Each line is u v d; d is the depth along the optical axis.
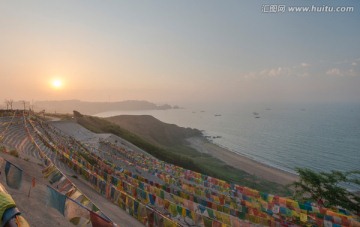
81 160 20.34
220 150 122.62
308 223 13.43
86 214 6.00
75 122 64.62
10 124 36.69
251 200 16.16
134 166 28.20
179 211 11.26
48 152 24.95
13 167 9.12
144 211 10.64
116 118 133.12
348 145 134.75
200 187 19.23
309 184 24.70
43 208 11.43
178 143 130.88
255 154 117.75
